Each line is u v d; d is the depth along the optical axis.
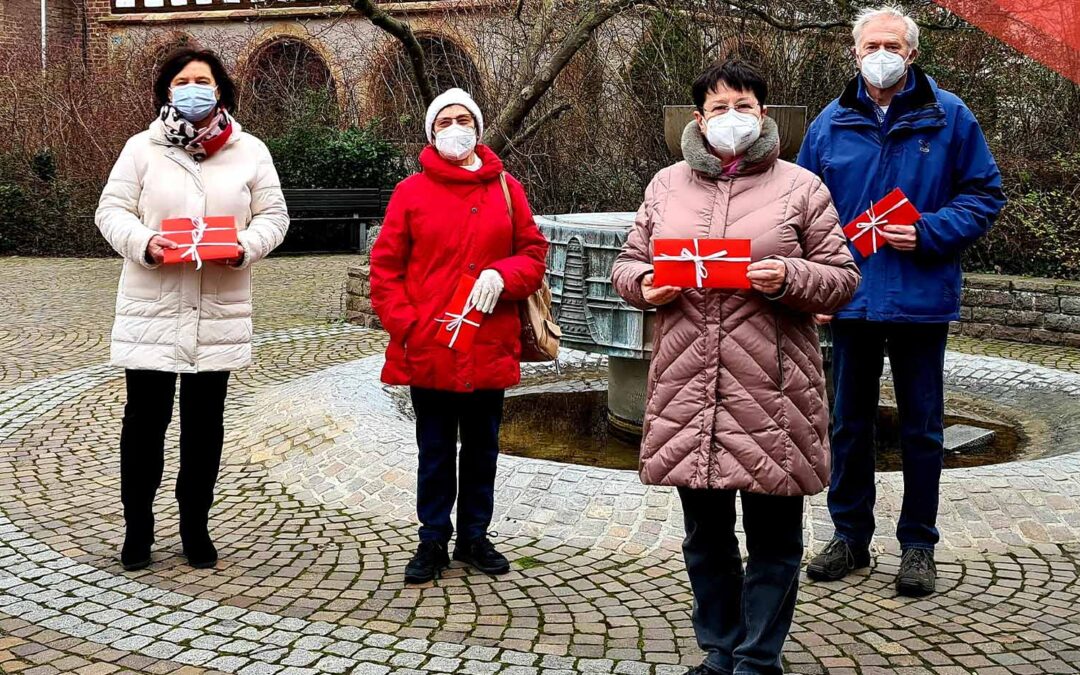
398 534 4.62
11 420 6.72
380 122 17.88
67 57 18.56
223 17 21.19
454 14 14.45
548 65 10.34
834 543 4.12
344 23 18.91
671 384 3.02
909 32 3.84
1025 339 10.11
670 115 6.21
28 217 16.12
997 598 3.91
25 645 3.53
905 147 3.93
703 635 3.10
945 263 3.89
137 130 17.14
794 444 2.92
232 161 4.14
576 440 6.31
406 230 3.99
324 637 3.57
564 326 5.79
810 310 2.93
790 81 12.51
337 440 5.50
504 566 4.15
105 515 4.95
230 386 7.80
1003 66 12.19
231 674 3.30
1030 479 4.71
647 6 11.42
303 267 14.95
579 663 3.37
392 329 3.95
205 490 4.20
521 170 13.84
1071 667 3.36
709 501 3.02
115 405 7.13
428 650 3.46
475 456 4.16
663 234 3.08
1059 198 11.02
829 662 3.39
